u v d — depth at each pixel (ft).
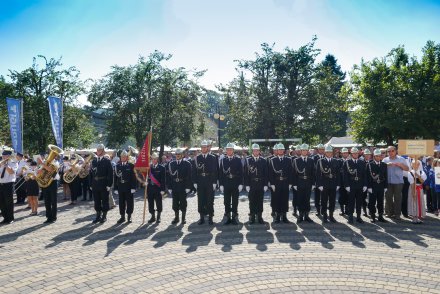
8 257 22.06
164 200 47.16
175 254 22.21
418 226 29.78
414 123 69.41
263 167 31.32
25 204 44.96
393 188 33.17
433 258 20.94
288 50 86.48
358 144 84.94
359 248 23.12
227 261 20.70
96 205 32.89
